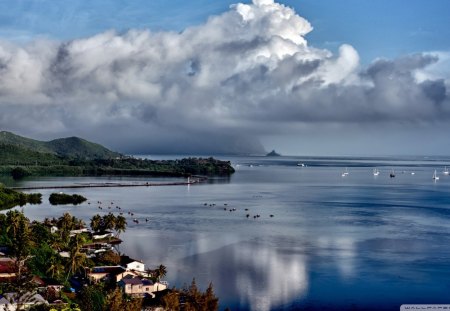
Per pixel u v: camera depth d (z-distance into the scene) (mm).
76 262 147500
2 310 99625
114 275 147125
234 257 185500
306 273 163125
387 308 131625
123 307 102312
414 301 137000
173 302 113625
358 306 132875
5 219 191750
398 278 157875
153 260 180125
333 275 160750
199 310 110062
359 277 158750
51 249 165500
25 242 146500
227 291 143375
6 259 141375
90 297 122688
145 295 135500
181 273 162250
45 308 105375
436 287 149125
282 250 198125
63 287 133000
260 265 173250
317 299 137625
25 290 108250
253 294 141000
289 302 135000
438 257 185375
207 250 197875
